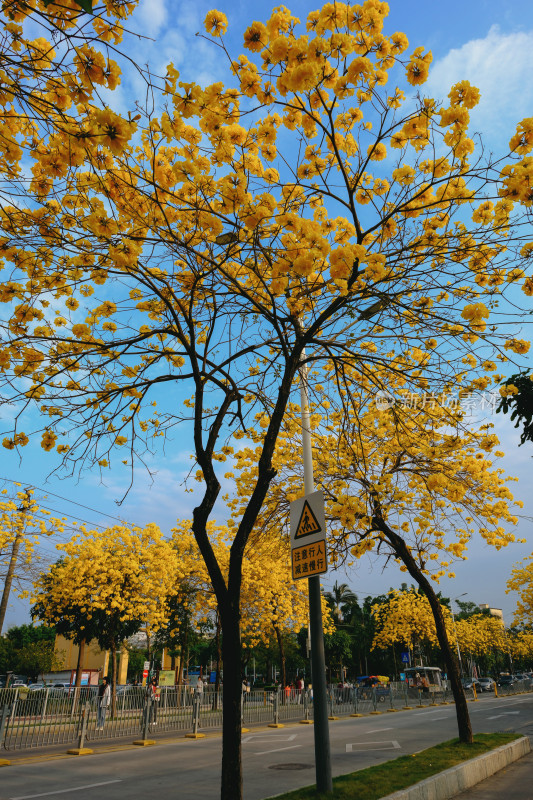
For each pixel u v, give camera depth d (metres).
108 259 4.42
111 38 3.12
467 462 9.34
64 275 4.49
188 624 29.83
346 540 9.49
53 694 14.25
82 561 20.30
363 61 3.90
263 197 4.25
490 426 7.70
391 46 4.16
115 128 3.10
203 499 4.76
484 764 8.30
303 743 13.28
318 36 3.70
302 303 5.10
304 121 4.50
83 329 4.83
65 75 3.06
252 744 13.37
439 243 4.97
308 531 6.73
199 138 4.11
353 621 56.00
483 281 4.82
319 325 5.33
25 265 4.36
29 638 47.78
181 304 5.17
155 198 4.22
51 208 4.23
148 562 21.48
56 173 3.78
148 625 23.25
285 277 4.16
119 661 41.09
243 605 24.62
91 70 3.00
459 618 76.62
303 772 9.12
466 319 4.41
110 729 15.03
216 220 4.19
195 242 4.89
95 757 11.46
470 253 4.70
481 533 10.70
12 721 12.81
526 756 10.25
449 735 13.48
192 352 5.04
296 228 4.03
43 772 9.60
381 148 4.84
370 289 4.91
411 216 4.90
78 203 4.21
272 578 24.52
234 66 3.91
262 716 20.31
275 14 3.89
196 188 4.25
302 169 5.07
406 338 5.17
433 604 10.46
